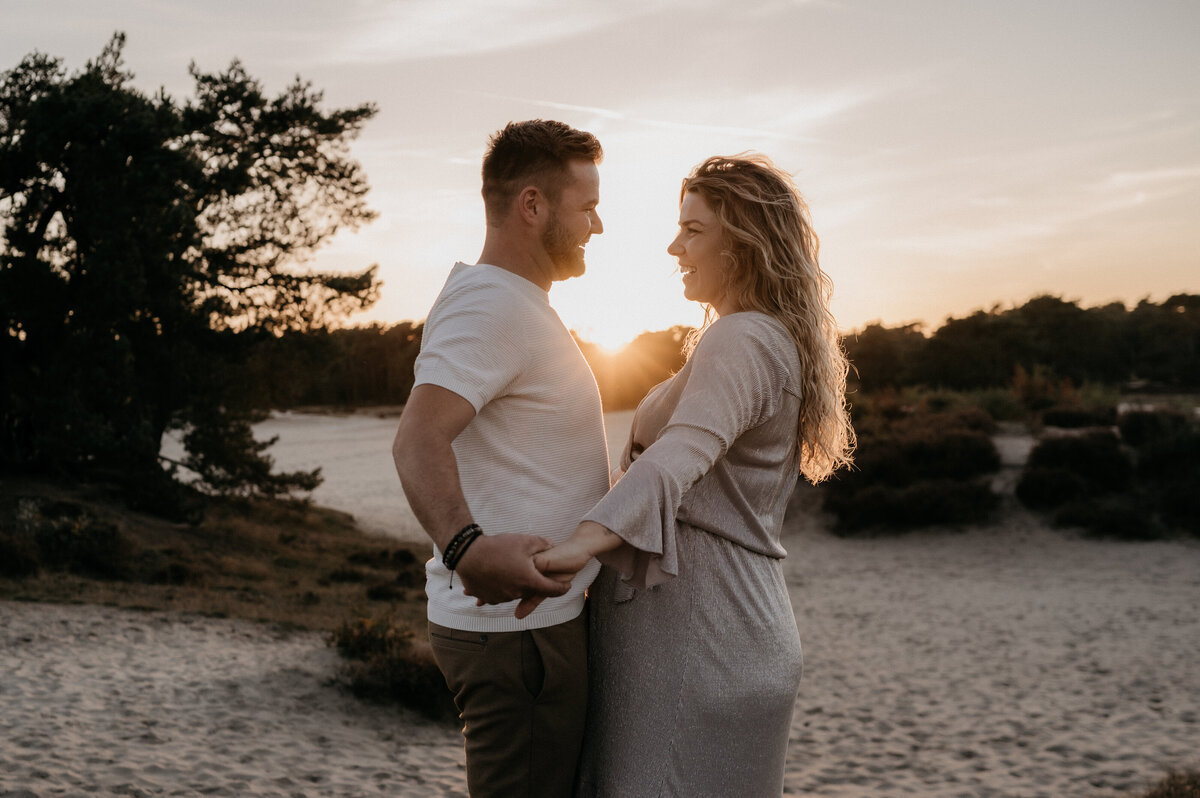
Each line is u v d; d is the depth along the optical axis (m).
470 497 1.68
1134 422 25.75
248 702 8.62
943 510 24.22
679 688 1.75
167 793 5.73
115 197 19.20
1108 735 9.04
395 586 19.66
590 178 1.75
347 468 49.38
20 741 6.39
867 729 9.56
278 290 23.28
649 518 1.55
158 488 22.31
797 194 1.87
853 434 2.04
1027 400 33.59
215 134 23.16
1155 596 17.33
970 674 11.99
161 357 21.28
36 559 15.18
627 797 1.75
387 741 8.23
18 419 22.70
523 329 1.65
